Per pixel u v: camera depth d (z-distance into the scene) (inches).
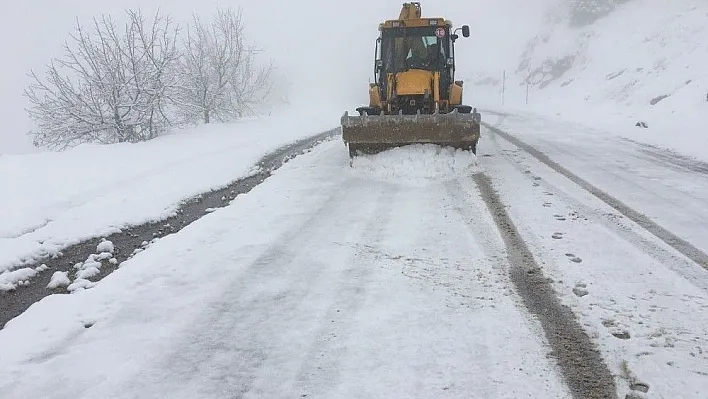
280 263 163.3
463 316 124.7
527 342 112.5
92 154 357.1
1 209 225.6
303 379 100.7
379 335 116.6
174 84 532.4
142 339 118.0
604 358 106.1
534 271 152.0
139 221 219.9
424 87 334.0
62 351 114.2
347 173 308.7
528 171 305.9
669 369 101.8
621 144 436.1
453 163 297.9
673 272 149.1
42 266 172.6
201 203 252.8
